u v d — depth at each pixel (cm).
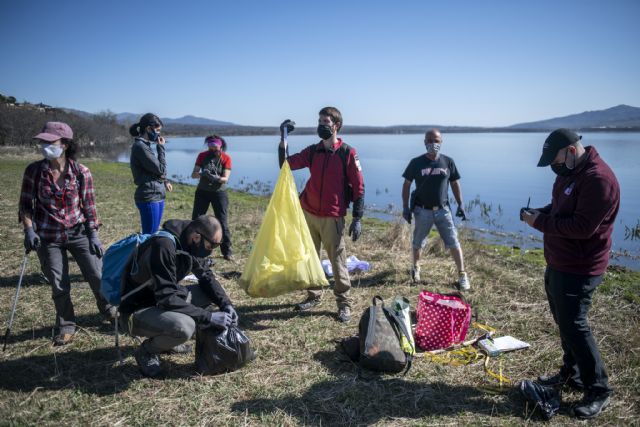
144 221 523
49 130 366
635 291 525
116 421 295
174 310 326
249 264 427
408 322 392
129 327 339
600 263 295
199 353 353
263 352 388
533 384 315
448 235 539
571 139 292
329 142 450
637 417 302
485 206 1365
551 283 311
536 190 1728
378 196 1594
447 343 396
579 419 301
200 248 341
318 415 305
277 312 474
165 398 320
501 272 597
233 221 914
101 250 398
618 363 363
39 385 333
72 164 385
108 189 1373
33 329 418
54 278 382
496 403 320
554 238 307
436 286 554
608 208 279
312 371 359
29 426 287
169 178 2170
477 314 469
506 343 399
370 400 322
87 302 484
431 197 536
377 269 616
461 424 298
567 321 302
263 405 315
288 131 453
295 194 432
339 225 447
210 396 324
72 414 301
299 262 418
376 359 351
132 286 341
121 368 359
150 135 513
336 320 455
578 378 330
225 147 646
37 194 370
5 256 631
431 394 330
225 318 343
